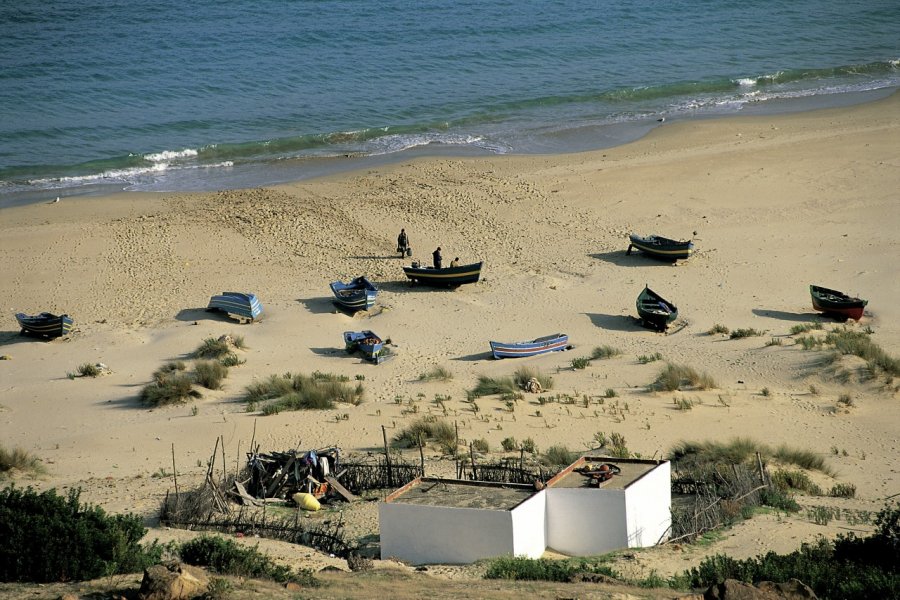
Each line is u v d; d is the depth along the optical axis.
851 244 121.81
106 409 84.25
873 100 191.12
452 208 137.62
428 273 114.69
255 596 34.38
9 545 36.94
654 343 98.50
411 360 96.19
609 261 121.31
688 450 66.75
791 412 77.69
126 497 58.25
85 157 161.88
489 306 110.38
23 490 59.94
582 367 91.25
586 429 73.50
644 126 177.62
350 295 107.94
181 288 114.94
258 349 99.50
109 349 99.38
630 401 80.62
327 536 49.19
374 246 126.75
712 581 39.28
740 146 161.00
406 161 158.88
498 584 38.03
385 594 35.66
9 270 118.50
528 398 82.12
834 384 83.75
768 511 53.88
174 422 78.44
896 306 104.44
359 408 80.69
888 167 146.88
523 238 128.50
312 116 185.25
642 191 142.50
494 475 58.31
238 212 136.25
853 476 64.38
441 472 61.38
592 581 39.19
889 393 80.94
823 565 40.44
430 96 199.00
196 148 165.50
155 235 128.62
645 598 35.78
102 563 37.56
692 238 126.50
